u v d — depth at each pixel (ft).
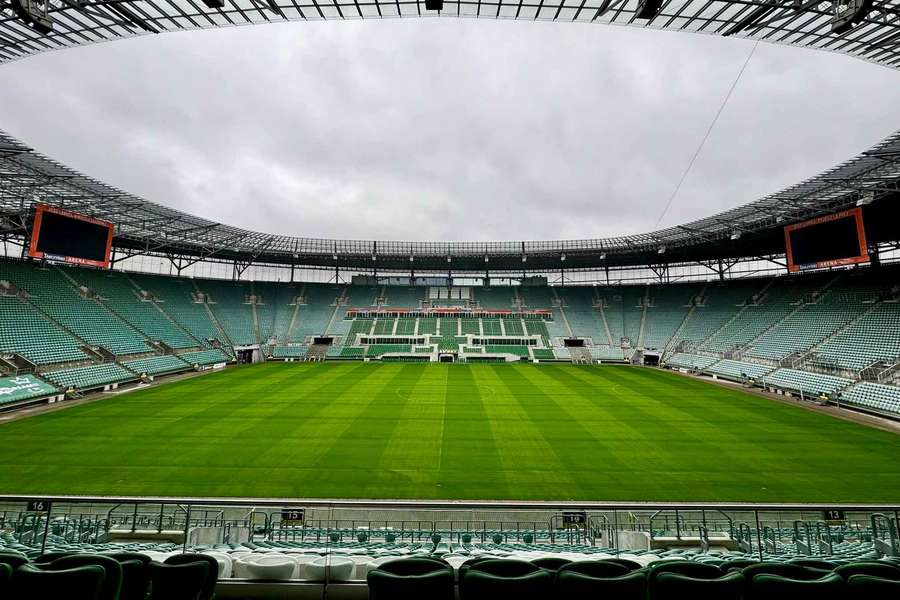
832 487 48.34
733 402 94.79
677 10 37.50
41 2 34.35
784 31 39.45
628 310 206.39
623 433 69.26
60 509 42.11
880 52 40.86
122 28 39.73
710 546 30.73
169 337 150.92
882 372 93.04
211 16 38.81
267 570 15.24
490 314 208.95
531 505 16.67
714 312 176.04
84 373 104.78
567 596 9.91
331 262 213.46
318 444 62.34
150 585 11.51
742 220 133.28
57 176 95.20
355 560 15.99
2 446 60.18
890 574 11.02
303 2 38.37
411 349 185.26
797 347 123.65
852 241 102.32
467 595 10.21
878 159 81.25
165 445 61.16
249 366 156.15
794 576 10.96
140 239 158.10
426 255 200.75
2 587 9.53
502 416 80.18
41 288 130.31
